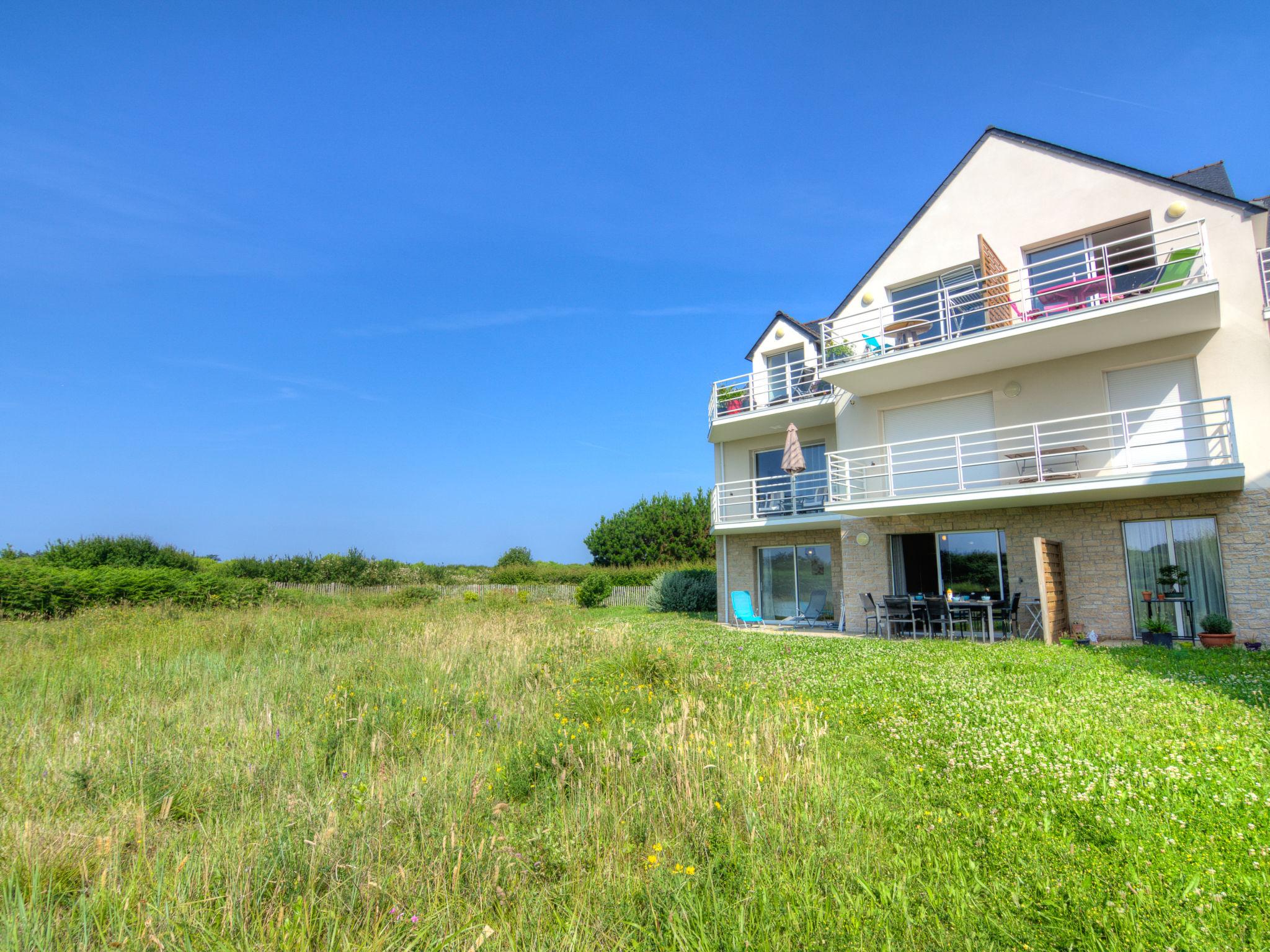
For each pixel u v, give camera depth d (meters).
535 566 37.38
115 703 7.37
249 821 4.11
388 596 22.50
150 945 2.74
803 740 5.43
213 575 19.48
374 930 2.90
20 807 4.18
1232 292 12.19
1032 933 2.87
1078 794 4.21
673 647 10.24
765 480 19.83
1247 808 3.87
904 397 16.39
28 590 15.39
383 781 4.86
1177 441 11.55
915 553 15.95
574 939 2.80
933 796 4.52
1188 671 8.45
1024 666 9.03
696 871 3.41
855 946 2.76
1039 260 14.79
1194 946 2.68
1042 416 14.21
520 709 6.85
